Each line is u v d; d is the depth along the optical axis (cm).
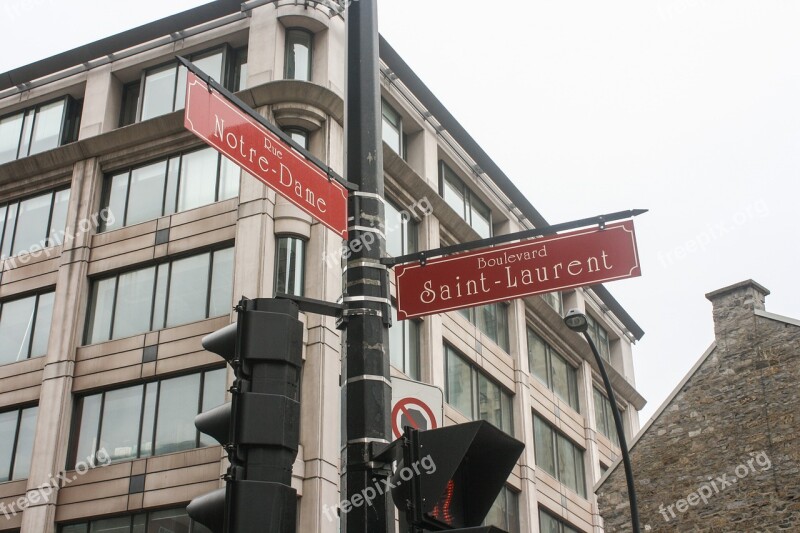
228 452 523
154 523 2456
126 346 2725
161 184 2933
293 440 539
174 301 2728
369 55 747
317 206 663
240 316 568
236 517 496
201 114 604
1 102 3319
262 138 646
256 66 2873
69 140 3180
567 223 722
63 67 3225
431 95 3444
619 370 4712
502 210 3856
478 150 3697
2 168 3128
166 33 3094
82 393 2744
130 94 3175
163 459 2512
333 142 2788
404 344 2992
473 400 3303
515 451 527
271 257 2594
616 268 701
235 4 3033
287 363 559
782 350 2053
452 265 737
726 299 2189
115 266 2859
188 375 2603
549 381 3966
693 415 2136
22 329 2961
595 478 4028
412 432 512
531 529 3366
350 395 612
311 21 2950
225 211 2745
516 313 3769
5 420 2836
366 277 659
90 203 2975
